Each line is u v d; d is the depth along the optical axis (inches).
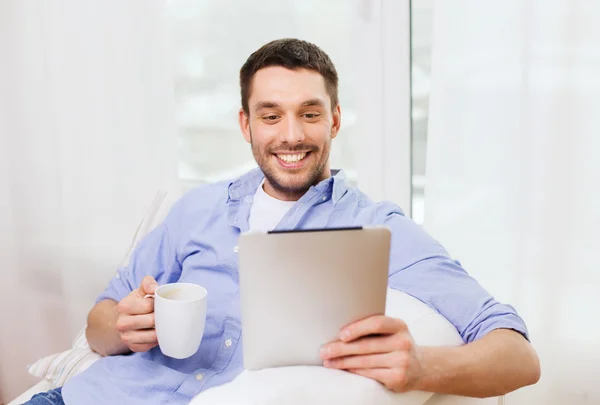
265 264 34.3
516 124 59.6
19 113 81.7
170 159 75.7
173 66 74.8
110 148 77.7
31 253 85.4
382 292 35.9
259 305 35.1
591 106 56.7
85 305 83.1
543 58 57.6
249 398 33.0
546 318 60.6
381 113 67.7
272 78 48.8
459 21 60.6
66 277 83.0
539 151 58.9
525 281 61.2
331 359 36.7
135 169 77.2
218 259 52.5
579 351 60.2
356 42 67.2
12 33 80.0
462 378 37.5
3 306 88.4
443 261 47.3
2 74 81.5
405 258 48.3
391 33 65.7
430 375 36.6
